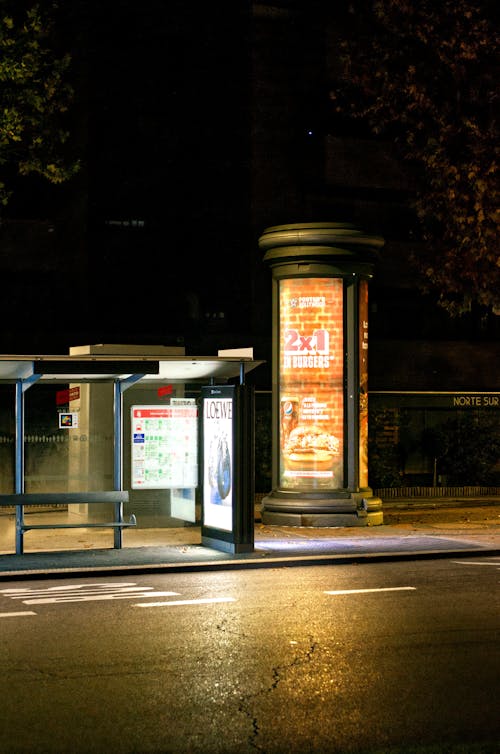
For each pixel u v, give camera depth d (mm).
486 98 21328
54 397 21406
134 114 31703
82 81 31281
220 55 32438
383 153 33281
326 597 12539
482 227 21438
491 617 11180
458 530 19719
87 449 18750
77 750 6777
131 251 31734
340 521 19938
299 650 9555
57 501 16297
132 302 31781
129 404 18875
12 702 7887
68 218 32250
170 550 16719
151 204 31953
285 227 19750
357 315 20047
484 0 21312
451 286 23297
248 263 32438
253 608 11773
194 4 32188
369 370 33094
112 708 7715
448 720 7395
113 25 31516
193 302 32219
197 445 18203
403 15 21578
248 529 16406
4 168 31406
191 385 25719
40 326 31406
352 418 20078
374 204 34000
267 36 32469
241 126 32531
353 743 6891
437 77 21562
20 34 21344
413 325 34906
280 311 20344
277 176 32562
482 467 28672
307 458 20109
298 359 20172
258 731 7152
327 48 32844
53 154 22469
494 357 34656
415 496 27328
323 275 19828
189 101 32250
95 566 14938
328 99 32969
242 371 16750
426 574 14625
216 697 8000
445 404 33062
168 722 7367
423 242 34094
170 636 10227
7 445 25109
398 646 9727
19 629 10625
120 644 9867
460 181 21531
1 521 18547
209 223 32438
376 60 22344
